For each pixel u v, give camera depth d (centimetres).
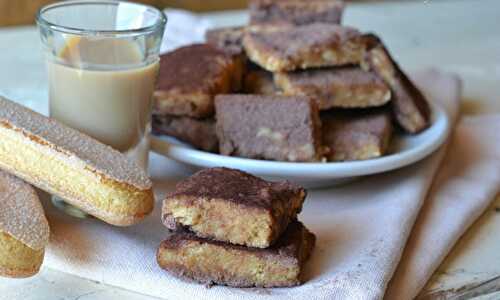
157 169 53
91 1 50
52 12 49
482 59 76
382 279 43
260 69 59
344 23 85
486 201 51
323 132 52
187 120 53
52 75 48
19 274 41
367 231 47
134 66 48
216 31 63
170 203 42
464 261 47
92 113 48
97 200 43
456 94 65
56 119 49
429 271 45
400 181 52
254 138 51
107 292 43
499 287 45
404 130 56
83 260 43
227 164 50
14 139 44
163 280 42
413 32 84
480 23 89
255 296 42
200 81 54
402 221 47
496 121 62
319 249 45
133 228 46
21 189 44
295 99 51
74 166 43
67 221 46
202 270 42
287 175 49
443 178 54
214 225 42
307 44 56
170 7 110
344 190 52
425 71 69
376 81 55
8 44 73
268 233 42
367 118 55
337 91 54
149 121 50
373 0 101
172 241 43
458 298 45
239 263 42
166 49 65
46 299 42
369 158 52
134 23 50
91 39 47
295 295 42
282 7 65
